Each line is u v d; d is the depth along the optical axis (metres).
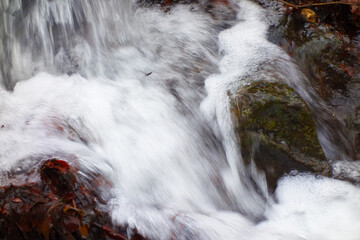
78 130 2.37
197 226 2.21
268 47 2.61
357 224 2.27
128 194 2.26
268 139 2.31
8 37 2.62
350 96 2.56
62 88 2.53
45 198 2.13
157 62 2.64
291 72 2.55
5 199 2.12
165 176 2.33
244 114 2.33
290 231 2.26
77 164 2.25
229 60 2.59
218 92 2.47
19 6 2.60
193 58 2.64
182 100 2.51
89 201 2.18
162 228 2.19
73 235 2.09
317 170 2.35
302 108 2.34
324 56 2.62
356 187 2.36
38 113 2.41
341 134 2.50
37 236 2.07
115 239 2.15
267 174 2.36
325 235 2.25
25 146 2.30
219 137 2.43
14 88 2.56
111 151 2.35
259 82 2.41
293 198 2.33
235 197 2.36
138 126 2.42
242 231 2.24
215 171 2.38
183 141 2.41
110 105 2.47
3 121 2.39
